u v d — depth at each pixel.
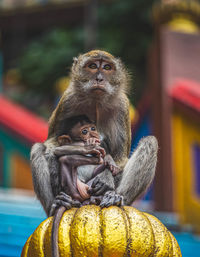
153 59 12.38
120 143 6.16
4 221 8.14
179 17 12.66
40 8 26.45
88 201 4.66
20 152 13.45
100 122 6.25
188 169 11.33
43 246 3.78
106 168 5.12
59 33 24.94
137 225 3.77
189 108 11.22
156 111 11.95
